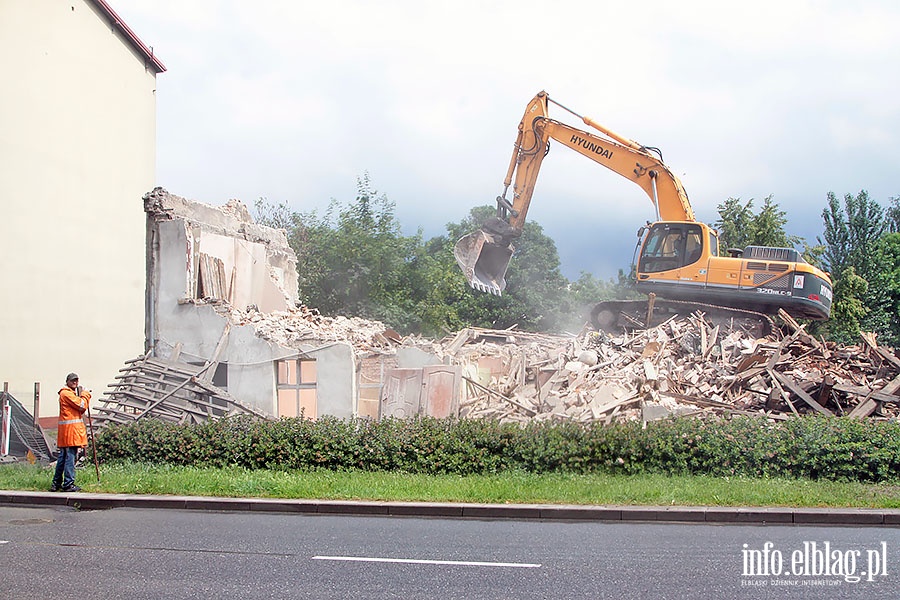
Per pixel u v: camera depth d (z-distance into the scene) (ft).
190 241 65.82
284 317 72.49
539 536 32.86
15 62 78.59
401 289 128.16
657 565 27.76
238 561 28.30
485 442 46.68
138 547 30.60
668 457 45.21
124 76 95.45
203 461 49.01
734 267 77.92
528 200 82.23
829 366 62.18
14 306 77.25
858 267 166.09
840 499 37.91
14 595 24.06
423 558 28.73
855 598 24.12
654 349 66.59
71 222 85.20
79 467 48.55
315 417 63.41
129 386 59.62
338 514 38.27
